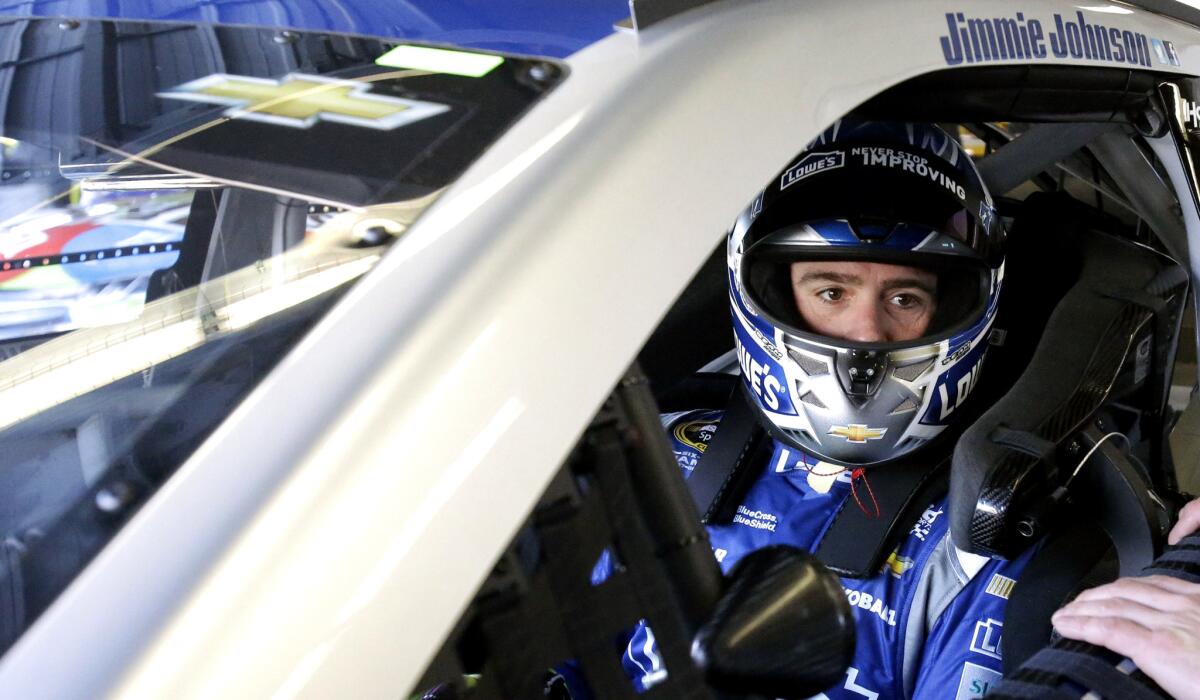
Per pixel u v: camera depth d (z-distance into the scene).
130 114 0.77
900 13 0.81
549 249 0.53
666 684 0.55
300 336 0.54
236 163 0.67
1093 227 1.43
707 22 0.68
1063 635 0.94
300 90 0.73
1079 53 1.04
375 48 0.76
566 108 0.62
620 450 0.56
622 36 0.69
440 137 0.63
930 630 1.26
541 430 0.49
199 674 0.41
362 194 0.60
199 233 0.64
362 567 0.44
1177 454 1.86
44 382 0.60
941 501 1.34
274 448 0.47
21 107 0.80
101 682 0.41
